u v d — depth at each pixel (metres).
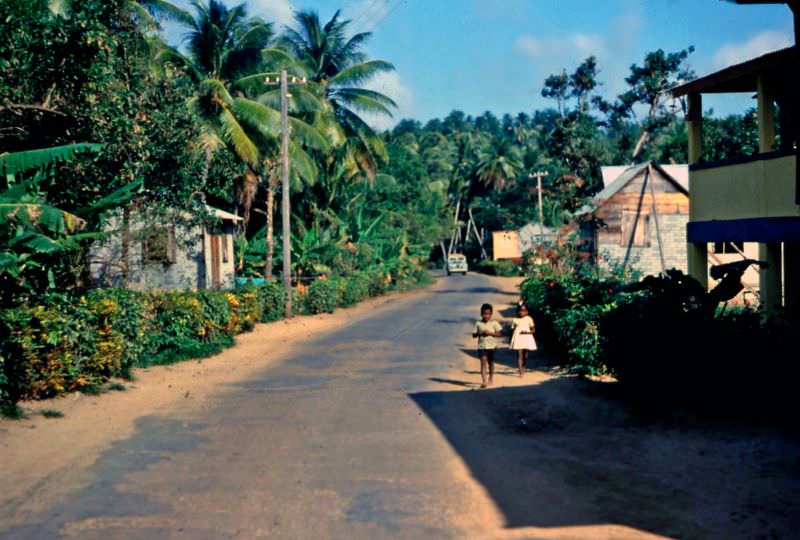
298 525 5.96
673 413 9.45
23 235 10.70
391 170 57.56
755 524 5.66
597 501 6.38
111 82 14.94
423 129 145.50
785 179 12.62
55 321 10.52
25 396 10.47
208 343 17.67
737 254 24.48
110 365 12.33
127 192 13.98
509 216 88.38
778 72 13.62
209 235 26.56
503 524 5.91
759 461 7.19
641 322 10.57
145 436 9.06
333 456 8.05
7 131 13.53
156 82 17.67
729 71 14.15
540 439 8.61
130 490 6.91
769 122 13.73
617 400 10.45
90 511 6.34
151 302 15.98
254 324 24.02
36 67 13.12
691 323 9.82
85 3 13.23
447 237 78.31
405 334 21.22
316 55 41.03
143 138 16.30
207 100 29.27
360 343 19.20
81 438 8.90
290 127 31.75
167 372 14.27
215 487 6.98
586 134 50.25
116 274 21.47
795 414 8.70
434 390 12.09
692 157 15.75
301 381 13.33
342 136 37.47
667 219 27.50
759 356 9.13
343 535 5.73
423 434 9.02
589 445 8.23
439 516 6.12
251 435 9.11
